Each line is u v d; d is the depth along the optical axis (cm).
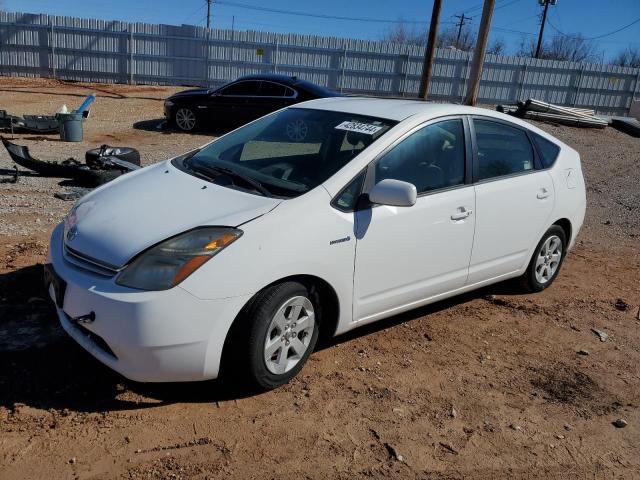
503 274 501
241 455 302
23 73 2503
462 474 305
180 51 2556
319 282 363
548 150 535
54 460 286
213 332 315
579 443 340
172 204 355
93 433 307
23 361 363
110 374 359
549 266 555
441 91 2767
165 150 1243
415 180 413
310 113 459
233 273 317
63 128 1253
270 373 346
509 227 481
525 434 343
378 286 392
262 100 1498
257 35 2572
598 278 625
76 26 2473
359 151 393
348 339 434
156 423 320
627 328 503
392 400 362
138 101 2083
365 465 304
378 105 457
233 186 377
